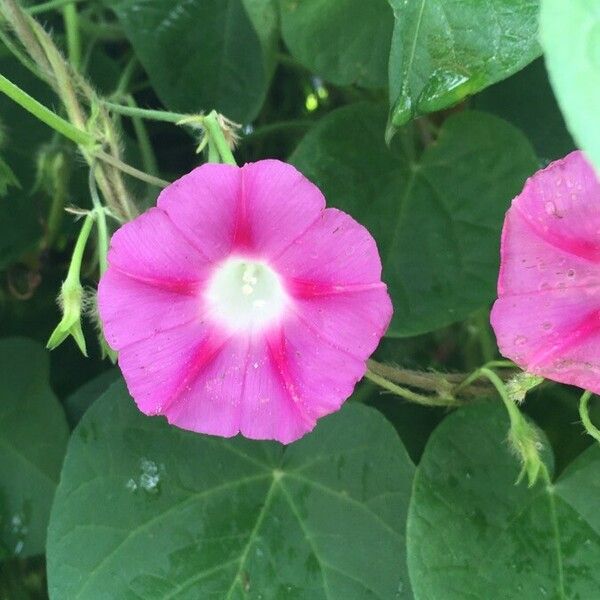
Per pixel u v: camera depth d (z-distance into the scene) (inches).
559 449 9.4
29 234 11.1
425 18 7.4
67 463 8.8
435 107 7.4
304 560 8.7
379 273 7.1
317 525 8.8
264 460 9.2
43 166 10.6
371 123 9.9
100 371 11.4
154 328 7.5
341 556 8.7
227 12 10.4
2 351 10.4
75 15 10.4
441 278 9.4
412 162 9.8
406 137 9.9
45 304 11.8
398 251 9.5
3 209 11.0
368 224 9.6
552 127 10.3
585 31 4.8
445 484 8.3
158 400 7.6
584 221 7.1
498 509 8.3
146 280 7.3
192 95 10.4
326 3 9.4
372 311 7.2
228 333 7.9
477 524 8.2
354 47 9.5
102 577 8.5
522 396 7.9
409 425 10.2
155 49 10.4
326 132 9.8
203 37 10.4
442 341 11.0
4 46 10.8
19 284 11.5
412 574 8.0
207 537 8.8
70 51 10.4
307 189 7.1
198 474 9.0
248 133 11.3
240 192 7.1
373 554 8.6
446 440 8.5
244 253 7.5
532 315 7.2
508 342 7.2
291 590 8.6
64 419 10.2
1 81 7.8
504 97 10.4
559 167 7.1
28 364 10.4
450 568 8.0
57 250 11.6
